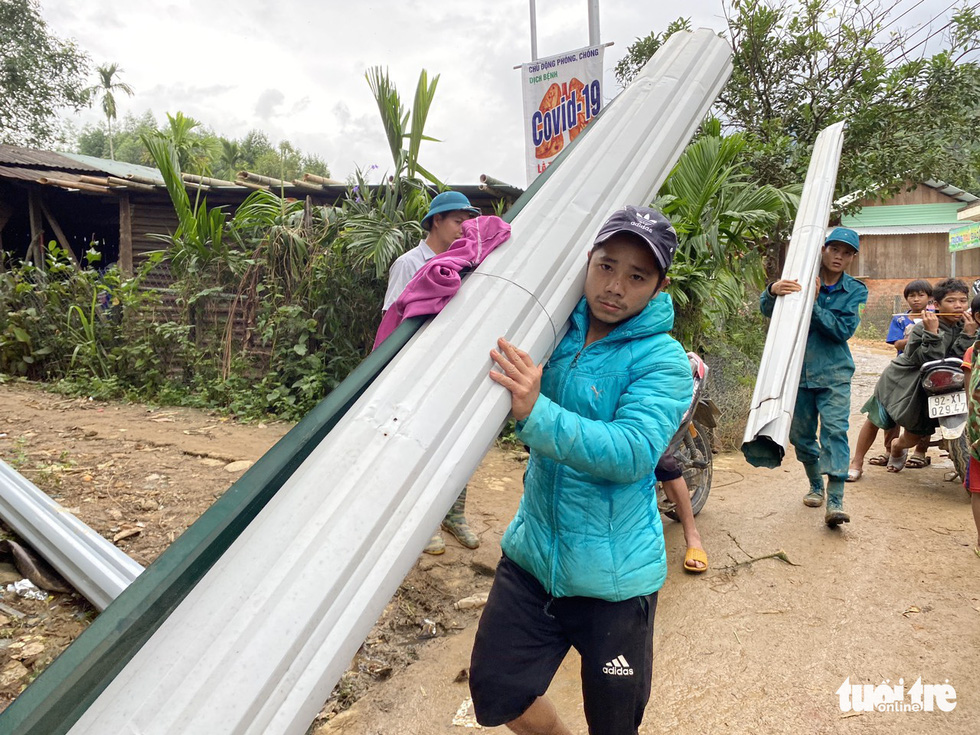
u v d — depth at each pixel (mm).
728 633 3012
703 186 5680
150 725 856
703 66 2219
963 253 23188
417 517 1134
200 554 1072
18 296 9023
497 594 1790
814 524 4203
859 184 10141
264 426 6379
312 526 1051
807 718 2447
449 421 1237
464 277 1493
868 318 21703
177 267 8008
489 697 1736
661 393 1549
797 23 10336
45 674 938
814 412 4312
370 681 2727
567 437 1420
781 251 10680
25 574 3184
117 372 8117
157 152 7590
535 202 1687
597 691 1663
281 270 7316
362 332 6855
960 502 4621
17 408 6875
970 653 2803
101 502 4125
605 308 1553
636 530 1674
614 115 1956
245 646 929
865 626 3037
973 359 3611
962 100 10211
